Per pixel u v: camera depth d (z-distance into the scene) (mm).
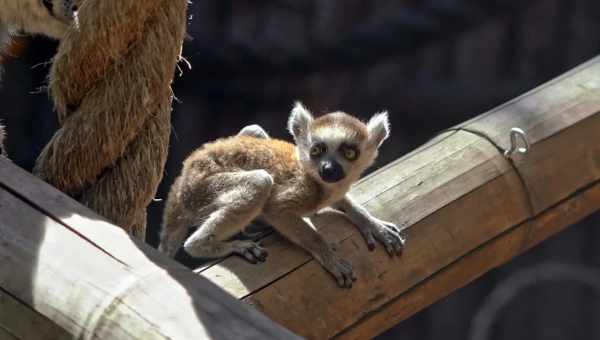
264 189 9930
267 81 26578
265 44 26766
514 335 26875
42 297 6488
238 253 8320
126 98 7793
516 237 9320
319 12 27391
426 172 9086
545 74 27609
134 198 7996
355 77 27000
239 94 26641
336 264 8312
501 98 26875
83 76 7801
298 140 10891
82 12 7684
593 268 26609
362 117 26703
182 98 26969
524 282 26125
